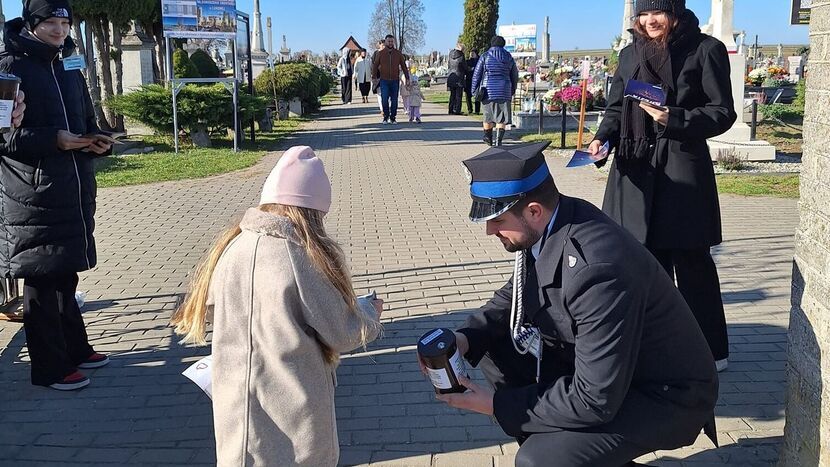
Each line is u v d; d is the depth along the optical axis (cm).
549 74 2741
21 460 356
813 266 267
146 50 1878
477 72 1450
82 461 355
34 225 394
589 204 252
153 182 1099
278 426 242
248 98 1447
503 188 238
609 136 408
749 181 1012
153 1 1688
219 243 257
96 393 427
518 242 246
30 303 415
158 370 456
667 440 254
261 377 241
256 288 240
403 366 450
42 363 424
